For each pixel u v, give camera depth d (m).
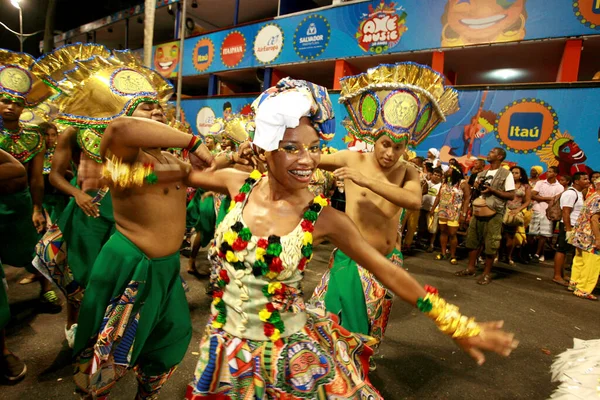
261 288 1.33
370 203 2.46
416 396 2.69
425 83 2.30
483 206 5.60
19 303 3.68
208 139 6.42
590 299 5.24
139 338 1.85
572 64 7.95
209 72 13.93
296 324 1.37
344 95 2.52
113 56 2.27
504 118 8.05
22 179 3.19
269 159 1.29
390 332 3.71
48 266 2.60
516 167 6.96
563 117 7.51
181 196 1.97
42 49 17.83
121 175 1.73
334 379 1.33
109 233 2.63
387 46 10.00
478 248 5.96
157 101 2.24
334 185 7.38
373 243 2.47
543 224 7.59
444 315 1.35
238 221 1.36
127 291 1.81
